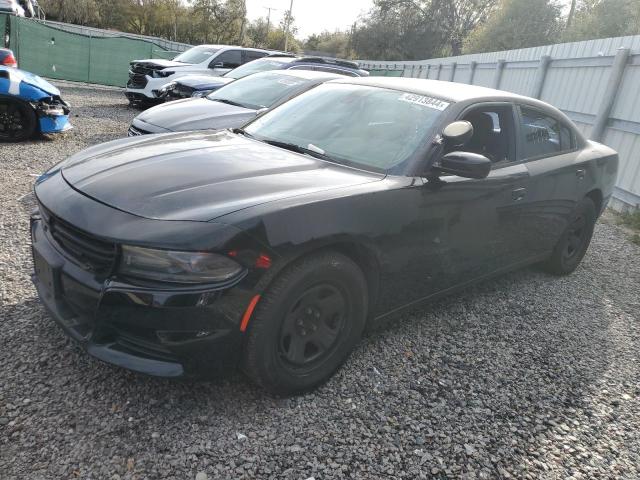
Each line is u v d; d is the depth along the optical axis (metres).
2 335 2.81
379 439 2.44
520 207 3.72
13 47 18.44
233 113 6.32
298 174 2.77
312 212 2.41
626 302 4.53
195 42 55.56
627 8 25.84
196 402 2.49
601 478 2.41
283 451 2.28
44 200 2.52
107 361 2.22
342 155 3.12
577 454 2.54
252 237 2.21
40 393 2.42
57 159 6.85
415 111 3.32
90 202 2.37
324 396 2.68
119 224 2.20
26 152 7.05
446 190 3.08
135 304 2.13
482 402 2.83
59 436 2.19
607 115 8.52
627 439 2.70
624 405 2.99
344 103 3.58
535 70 11.71
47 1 50.91
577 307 4.26
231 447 2.26
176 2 55.69
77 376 2.56
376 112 3.39
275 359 2.44
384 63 31.47
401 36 45.66
